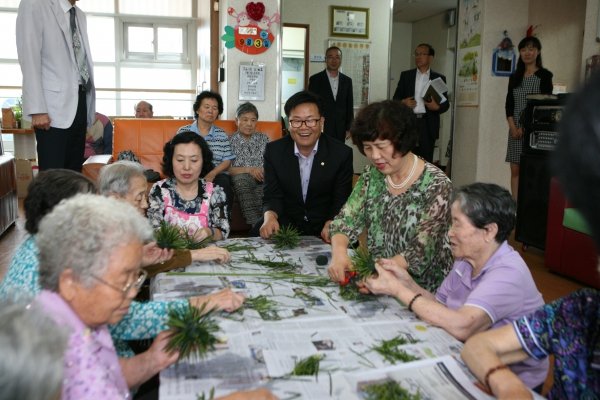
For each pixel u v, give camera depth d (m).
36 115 3.41
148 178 4.41
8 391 0.61
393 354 1.26
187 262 1.99
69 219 1.04
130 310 1.45
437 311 1.46
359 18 7.09
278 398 1.04
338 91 6.39
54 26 3.41
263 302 1.59
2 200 4.79
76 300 1.04
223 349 1.28
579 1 6.36
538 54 5.26
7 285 1.35
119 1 8.26
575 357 1.14
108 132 6.45
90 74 3.77
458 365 1.20
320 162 2.94
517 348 1.21
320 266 2.03
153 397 1.42
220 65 5.82
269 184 3.02
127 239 1.05
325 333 1.38
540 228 4.40
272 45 5.47
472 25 6.43
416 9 8.45
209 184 2.64
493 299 1.46
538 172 4.37
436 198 2.00
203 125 4.65
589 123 0.67
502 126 6.46
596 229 0.69
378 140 1.96
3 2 7.86
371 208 2.27
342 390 1.09
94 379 1.01
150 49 8.61
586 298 1.15
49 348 0.67
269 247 2.33
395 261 1.92
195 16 8.56
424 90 6.46
